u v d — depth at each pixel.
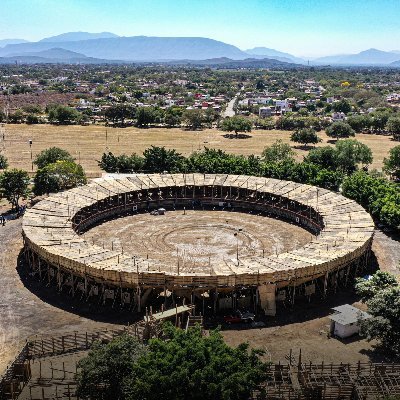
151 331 56.38
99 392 45.28
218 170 127.75
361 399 47.59
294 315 65.44
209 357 42.28
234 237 93.19
